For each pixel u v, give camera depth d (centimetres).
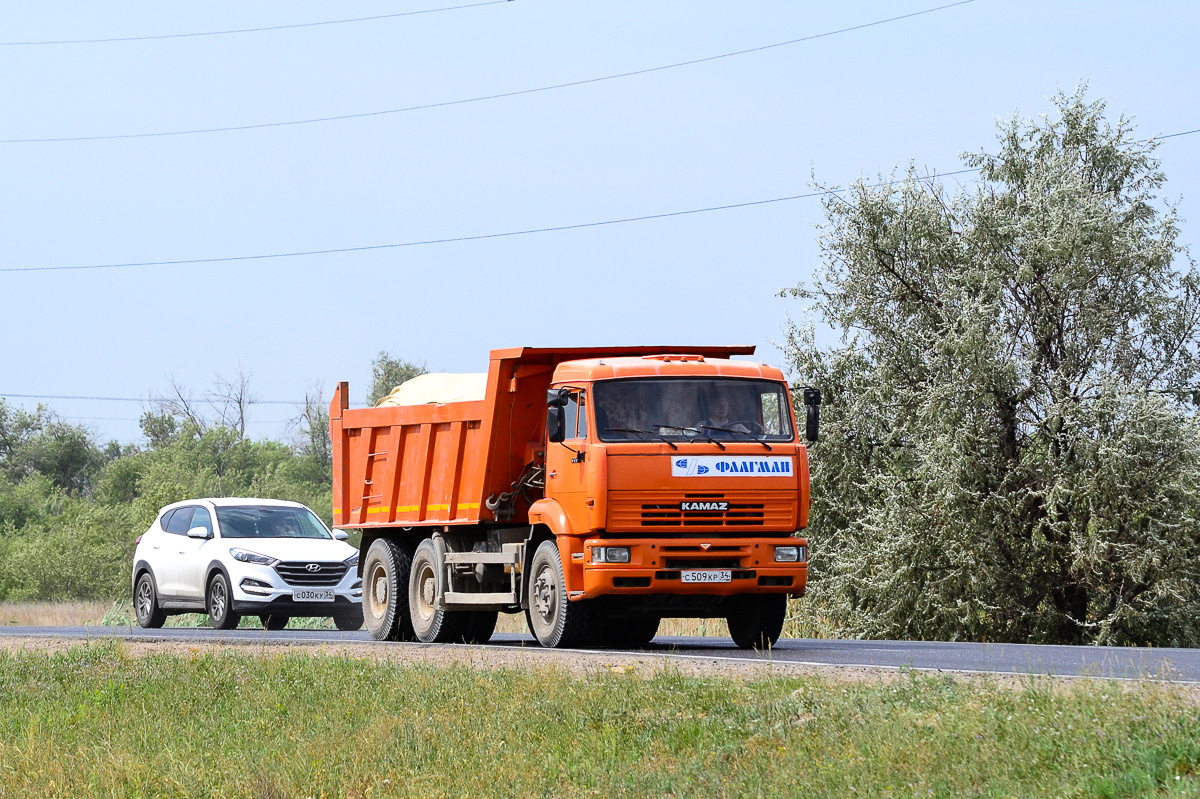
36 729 4166
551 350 6406
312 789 3300
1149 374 11006
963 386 10656
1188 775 2709
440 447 7075
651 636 7356
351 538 9181
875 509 11206
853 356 11869
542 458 6538
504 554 6481
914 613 10969
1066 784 2694
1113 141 11506
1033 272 10988
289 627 10612
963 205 11544
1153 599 10181
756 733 3478
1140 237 10962
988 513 10731
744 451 5825
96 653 6094
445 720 3912
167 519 9725
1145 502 10156
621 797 3003
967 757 2948
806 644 6600
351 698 4444
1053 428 10519
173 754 3694
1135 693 3353
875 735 3206
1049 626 10981
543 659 5303
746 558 5778
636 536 5725
